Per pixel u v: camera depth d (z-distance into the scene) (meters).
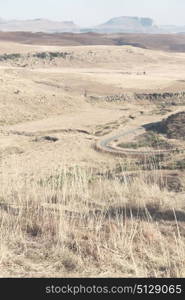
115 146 92.38
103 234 10.23
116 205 13.34
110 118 136.88
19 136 109.12
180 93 175.00
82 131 114.31
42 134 113.38
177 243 10.02
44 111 146.75
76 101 162.00
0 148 93.44
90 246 9.40
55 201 13.66
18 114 139.25
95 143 95.12
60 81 192.00
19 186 14.48
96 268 8.57
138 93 178.50
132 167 34.66
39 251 9.18
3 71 191.00
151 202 13.66
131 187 15.39
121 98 172.38
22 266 8.48
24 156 78.06
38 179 17.33
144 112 142.62
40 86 175.62
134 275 8.34
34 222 10.72
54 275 8.16
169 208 13.23
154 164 34.62
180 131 99.62
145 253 9.27
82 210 12.53
